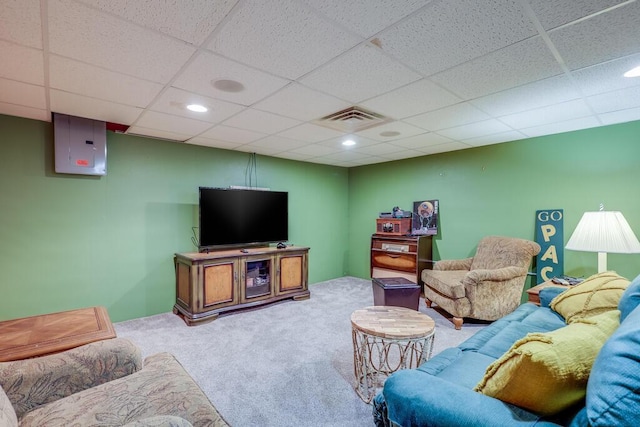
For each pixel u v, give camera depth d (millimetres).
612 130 3086
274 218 4363
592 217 2611
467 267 3910
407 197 4883
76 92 2244
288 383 2186
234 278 3619
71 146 2883
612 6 1316
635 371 764
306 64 1844
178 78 2023
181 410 1215
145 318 3473
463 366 1517
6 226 2770
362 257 5605
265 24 1452
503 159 3854
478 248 3854
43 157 2918
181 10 1345
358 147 4090
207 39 1578
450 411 988
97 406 1242
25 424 1165
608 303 1851
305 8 1334
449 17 1401
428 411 1019
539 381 928
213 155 4059
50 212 2961
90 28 1474
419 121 2965
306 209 5145
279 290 4055
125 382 1423
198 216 3896
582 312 1915
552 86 2168
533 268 3623
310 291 4707
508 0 1282
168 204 3682
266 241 4266
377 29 1494
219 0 1277
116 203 3326
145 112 2697
